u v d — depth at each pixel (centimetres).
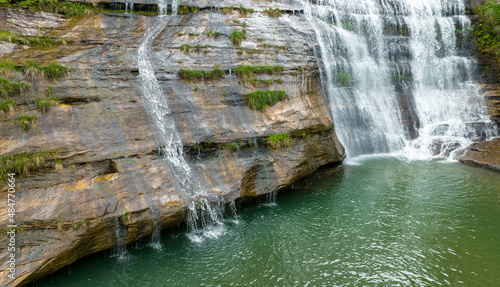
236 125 1312
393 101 2095
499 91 2142
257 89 1455
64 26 1452
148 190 1006
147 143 1105
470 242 1004
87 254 895
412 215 1174
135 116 1142
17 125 927
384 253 961
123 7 1689
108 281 866
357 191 1380
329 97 1822
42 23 1412
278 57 1612
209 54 1483
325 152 1501
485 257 932
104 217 898
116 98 1147
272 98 1434
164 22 1652
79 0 1588
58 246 820
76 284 852
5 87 949
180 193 1059
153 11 1734
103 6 1662
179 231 1073
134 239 962
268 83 1495
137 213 947
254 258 955
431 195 1330
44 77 1052
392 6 2409
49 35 1361
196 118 1265
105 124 1072
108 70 1195
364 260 934
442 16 2480
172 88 1294
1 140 886
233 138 1270
